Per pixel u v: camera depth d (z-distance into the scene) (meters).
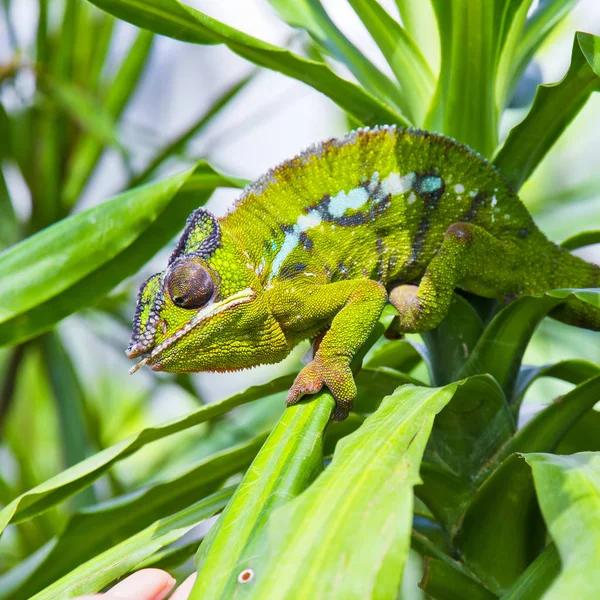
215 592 0.57
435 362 0.69
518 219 0.70
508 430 0.67
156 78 1.66
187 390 0.95
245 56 0.69
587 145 0.95
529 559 0.66
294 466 0.60
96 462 0.66
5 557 0.93
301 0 0.73
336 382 0.64
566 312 0.69
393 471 0.58
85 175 0.95
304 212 0.68
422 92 0.71
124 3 0.68
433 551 0.65
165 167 0.94
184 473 0.68
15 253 0.69
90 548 0.70
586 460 0.60
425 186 0.69
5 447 1.06
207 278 0.66
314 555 0.56
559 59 0.90
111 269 0.71
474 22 0.67
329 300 0.67
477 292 0.69
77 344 1.25
